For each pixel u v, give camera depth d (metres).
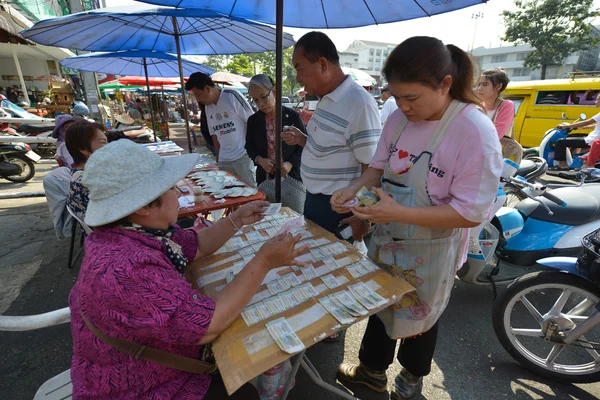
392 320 1.40
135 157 0.93
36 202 4.72
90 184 0.89
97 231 0.97
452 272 1.36
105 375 0.89
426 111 1.07
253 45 3.81
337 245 1.50
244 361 0.88
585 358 2.00
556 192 2.41
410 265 1.33
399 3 1.72
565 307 2.41
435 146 1.12
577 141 5.85
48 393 1.26
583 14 21.66
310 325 1.00
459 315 2.38
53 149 7.30
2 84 14.04
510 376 1.88
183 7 1.76
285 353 0.90
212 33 3.62
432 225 1.09
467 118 1.06
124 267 0.81
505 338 1.88
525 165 3.16
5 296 2.63
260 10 1.96
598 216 2.13
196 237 1.39
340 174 1.85
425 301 1.34
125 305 0.79
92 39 3.37
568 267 1.68
